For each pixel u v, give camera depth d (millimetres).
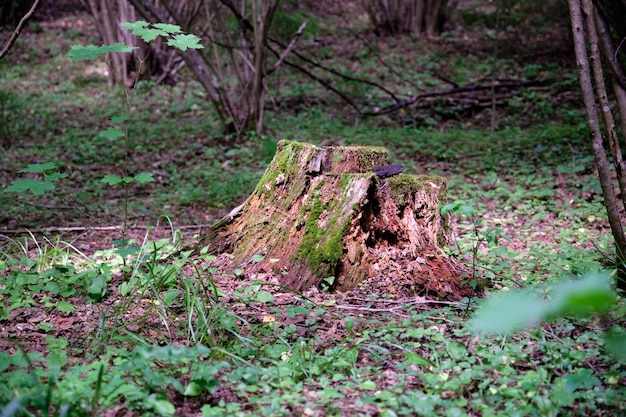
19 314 3809
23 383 2732
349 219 4266
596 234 5602
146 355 2834
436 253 4535
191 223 6508
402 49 15164
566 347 3281
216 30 13969
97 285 4086
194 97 12289
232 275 4391
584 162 7902
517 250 5250
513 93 11531
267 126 10102
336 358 3178
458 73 13281
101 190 7805
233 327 3537
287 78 13266
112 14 12734
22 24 4453
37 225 6301
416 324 3650
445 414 2736
